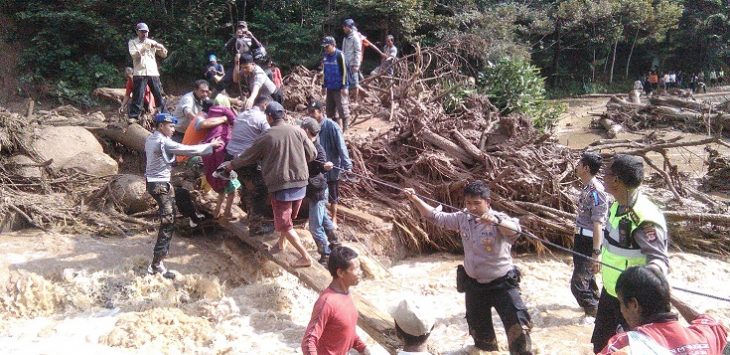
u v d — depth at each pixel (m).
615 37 30.67
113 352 5.51
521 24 28.69
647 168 13.65
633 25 31.09
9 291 6.26
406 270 8.06
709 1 34.19
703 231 8.66
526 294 7.14
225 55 21.73
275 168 6.08
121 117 10.57
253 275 7.07
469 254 4.91
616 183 4.09
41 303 6.26
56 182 8.62
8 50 19.77
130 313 6.16
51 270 6.58
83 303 6.35
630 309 3.04
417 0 22.81
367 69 23.53
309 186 6.56
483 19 23.55
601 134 19.77
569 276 7.79
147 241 7.52
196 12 22.00
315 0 24.12
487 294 4.94
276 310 6.52
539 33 28.95
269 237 6.98
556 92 30.83
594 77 33.06
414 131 9.51
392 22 22.83
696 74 35.34
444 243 8.78
